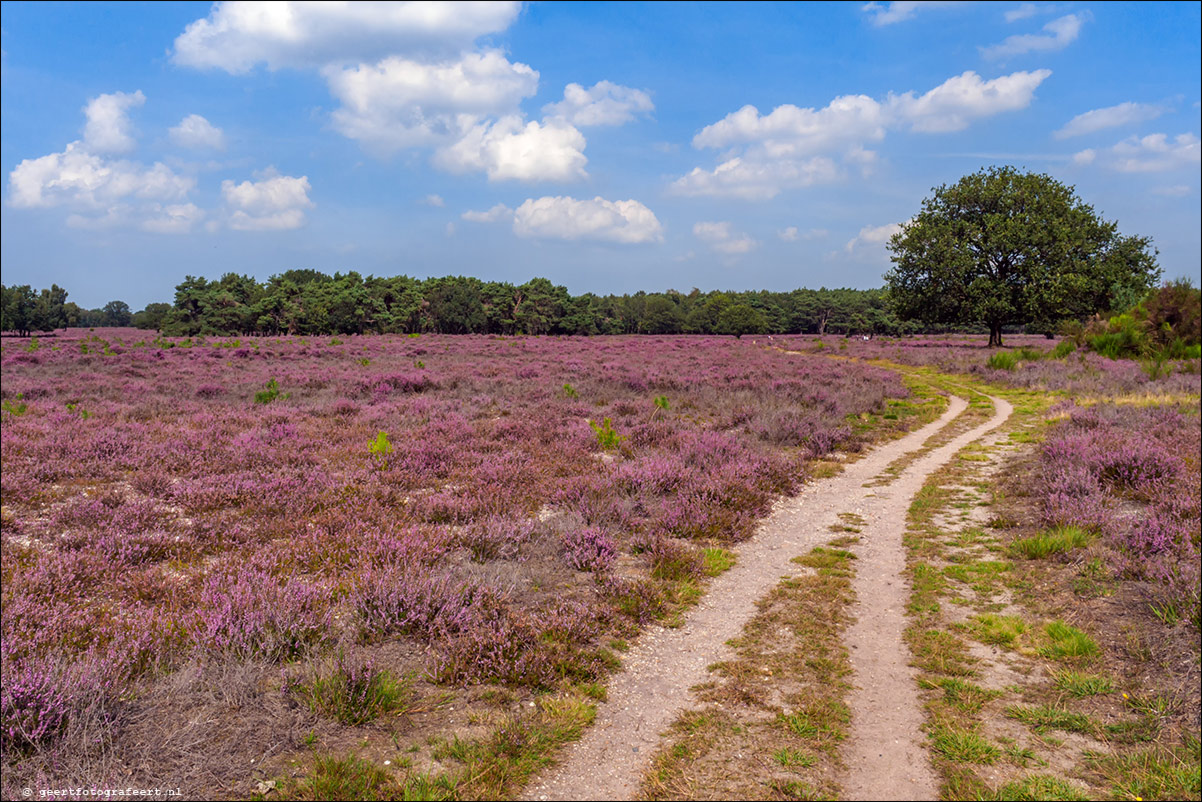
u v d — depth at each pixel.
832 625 5.88
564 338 77.56
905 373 33.56
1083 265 48.06
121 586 6.04
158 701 4.22
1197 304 31.42
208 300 91.81
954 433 15.81
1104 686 4.70
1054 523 8.03
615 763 3.94
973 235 51.22
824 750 4.07
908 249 53.31
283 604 5.26
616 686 4.88
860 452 13.79
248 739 3.98
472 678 4.77
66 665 4.30
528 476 10.29
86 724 3.80
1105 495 8.77
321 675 4.55
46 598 5.59
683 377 26.28
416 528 7.57
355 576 6.20
